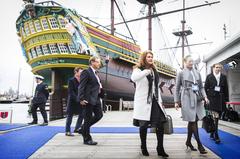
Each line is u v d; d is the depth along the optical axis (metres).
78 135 6.94
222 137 6.75
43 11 21.23
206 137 6.67
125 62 27.11
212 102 5.71
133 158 4.28
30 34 22.36
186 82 4.87
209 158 4.34
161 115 4.27
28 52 23.45
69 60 21.59
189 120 4.68
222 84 5.73
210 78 5.80
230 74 13.07
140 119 4.21
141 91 4.29
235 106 12.95
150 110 4.20
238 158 4.35
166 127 4.92
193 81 4.86
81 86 5.18
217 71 5.79
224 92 5.81
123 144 5.62
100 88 5.51
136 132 7.73
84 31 21.77
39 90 9.74
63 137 6.58
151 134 7.09
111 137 6.68
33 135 6.88
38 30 21.81
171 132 4.93
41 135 6.89
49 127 8.87
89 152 4.77
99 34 24.11
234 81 12.98
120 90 26.95
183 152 4.81
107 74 24.83
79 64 21.66
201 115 4.82
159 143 4.34
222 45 11.28
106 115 16.81
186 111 4.73
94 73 5.38
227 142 5.95
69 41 21.25
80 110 7.02
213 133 6.38
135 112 4.30
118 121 11.95
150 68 4.38
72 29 20.73
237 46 10.21
